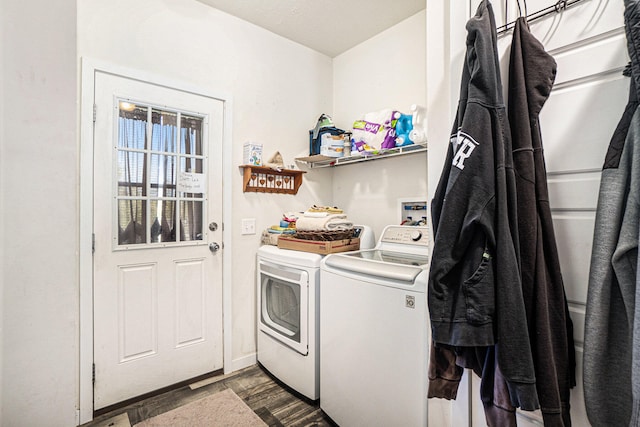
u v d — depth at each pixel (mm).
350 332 1533
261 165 2264
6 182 658
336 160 2488
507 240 847
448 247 906
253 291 2316
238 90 2256
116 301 1759
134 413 1719
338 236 1954
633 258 757
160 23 1918
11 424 677
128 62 1802
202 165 2088
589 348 826
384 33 2441
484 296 860
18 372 682
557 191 960
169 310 1942
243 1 2082
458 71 1168
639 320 687
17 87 664
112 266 1748
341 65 2801
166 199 1936
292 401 1841
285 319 2002
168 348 1937
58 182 717
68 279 737
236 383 2037
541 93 917
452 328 909
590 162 896
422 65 2189
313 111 2729
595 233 828
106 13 1735
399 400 1316
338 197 2807
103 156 1723
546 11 970
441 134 1228
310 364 1777
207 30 2111
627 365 788
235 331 2221
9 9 649
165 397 1872
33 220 690
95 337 1688
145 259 1860
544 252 909
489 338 852
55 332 724
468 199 877
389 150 2064
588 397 829
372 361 1423
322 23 2340
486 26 931
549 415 833
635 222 744
